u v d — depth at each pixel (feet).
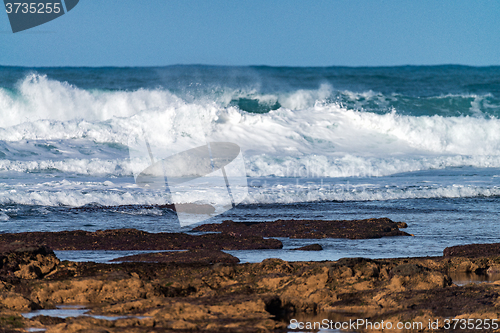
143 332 14.14
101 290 18.20
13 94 67.41
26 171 48.26
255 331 14.71
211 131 63.52
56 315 16.34
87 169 49.62
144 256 23.27
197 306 15.99
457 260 22.97
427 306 16.74
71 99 69.36
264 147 62.59
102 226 31.99
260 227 31.45
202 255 23.44
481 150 68.69
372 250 26.30
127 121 60.03
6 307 16.71
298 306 17.26
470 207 41.55
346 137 68.39
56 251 25.00
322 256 24.63
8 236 27.07
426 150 68.33
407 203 43.16
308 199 43.50
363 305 17.47
